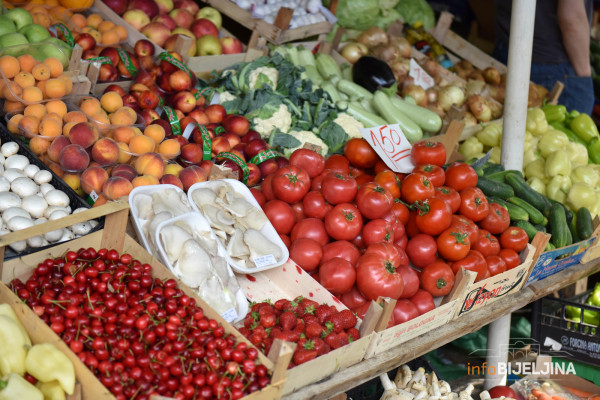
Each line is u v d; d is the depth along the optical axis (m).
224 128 3.77
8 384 2.00
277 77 4.20
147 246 2.71
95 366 2.12
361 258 2.93
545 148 4.84
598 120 6.89
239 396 2.15
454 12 8.32
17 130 3.05
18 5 3.94
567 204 4.41
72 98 3.36
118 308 2.29
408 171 3.63
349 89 4.69
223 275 2.70
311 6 5.07
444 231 3.22
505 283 3.37
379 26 5.83
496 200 3.79
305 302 2.74
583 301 4.61
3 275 2.45
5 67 3.11
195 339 2.26
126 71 3.95
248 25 4.75
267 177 3.38
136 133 3.23
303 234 3.11
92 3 4.34
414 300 3.05
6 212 2.65
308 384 2.53
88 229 2.74
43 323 2.18
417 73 5.29
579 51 5.67
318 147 3.66
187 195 3.03
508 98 4.12
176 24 4.66
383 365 2.79
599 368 3.88
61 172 2.98
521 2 3.93
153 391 2.10
